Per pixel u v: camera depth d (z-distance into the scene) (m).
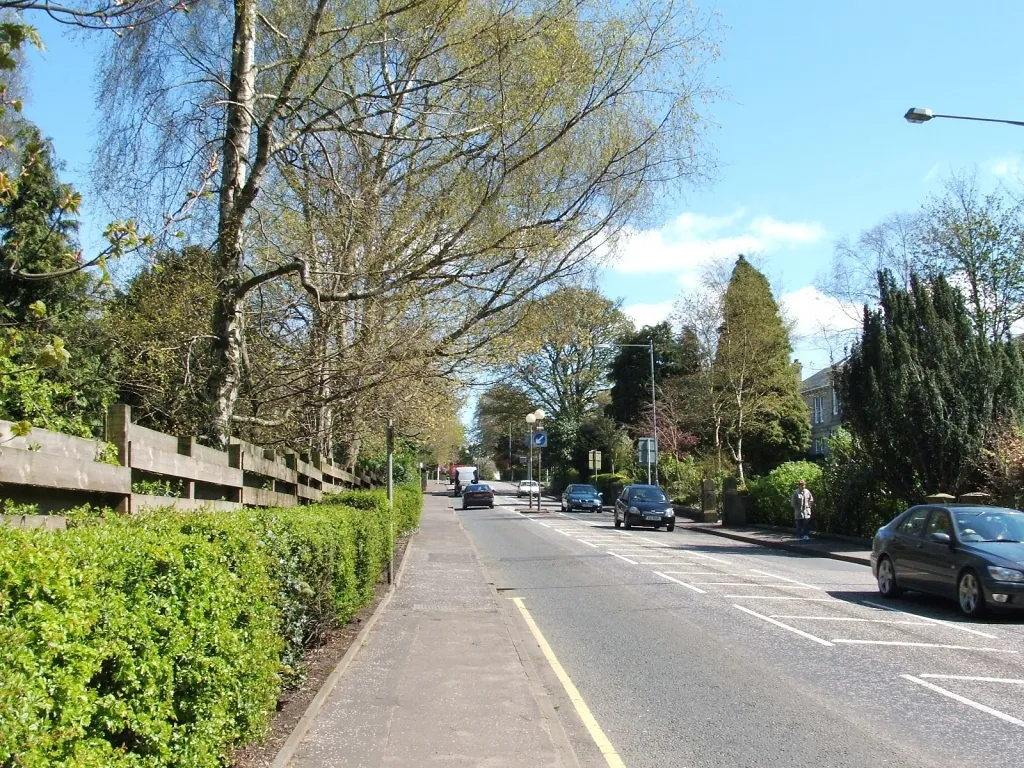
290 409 12.63
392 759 5.59
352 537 9.98
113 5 6.07
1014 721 6.87
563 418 67.19
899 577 13.88
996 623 11.69
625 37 10.50
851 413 23.75
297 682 7.12
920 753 6.07
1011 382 20.89
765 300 44.06
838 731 6.61
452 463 126.12
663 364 61.25
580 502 48.78
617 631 11.01
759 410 44.72
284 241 11.40
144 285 10.91
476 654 9.09
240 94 10.09
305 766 5.43
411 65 10.30
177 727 4.08
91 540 3.69
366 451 27.94
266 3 11.15
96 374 10.77
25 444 5.25
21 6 4.90
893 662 9.13
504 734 6.18
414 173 10.84
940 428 20.72
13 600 2.89
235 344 10.36
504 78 10.16
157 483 7.26
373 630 10.61
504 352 11.72
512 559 21.08
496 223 10.50
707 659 9.30
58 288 9.38
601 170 10.89
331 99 10.80
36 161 5.50
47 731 2.87
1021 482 18.45
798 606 13.20
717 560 21.02
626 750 6.16
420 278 10.65
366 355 11.41
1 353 4.78
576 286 11.70
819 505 27.73
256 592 5.19
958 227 32.66
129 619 3.64
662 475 50.16
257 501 10.50
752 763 5.87
